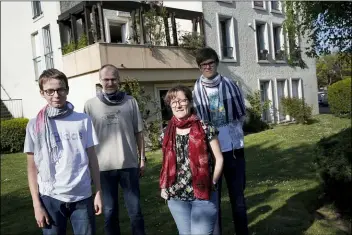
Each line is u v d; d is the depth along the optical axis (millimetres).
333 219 4707
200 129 2812
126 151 3695
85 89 12594
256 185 6277
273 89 19156
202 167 2764
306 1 6719
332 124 15750
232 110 3559
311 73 21891
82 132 2801
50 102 2730
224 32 17203
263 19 18734
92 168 2904
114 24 15359
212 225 2826
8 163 11164
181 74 14156
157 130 12344
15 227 5082
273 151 10133
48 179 2670
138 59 12570
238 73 17297
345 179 4770
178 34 15438
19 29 16719
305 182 6246
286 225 4324
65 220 2725
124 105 3785
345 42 7125
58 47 14492
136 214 3713
